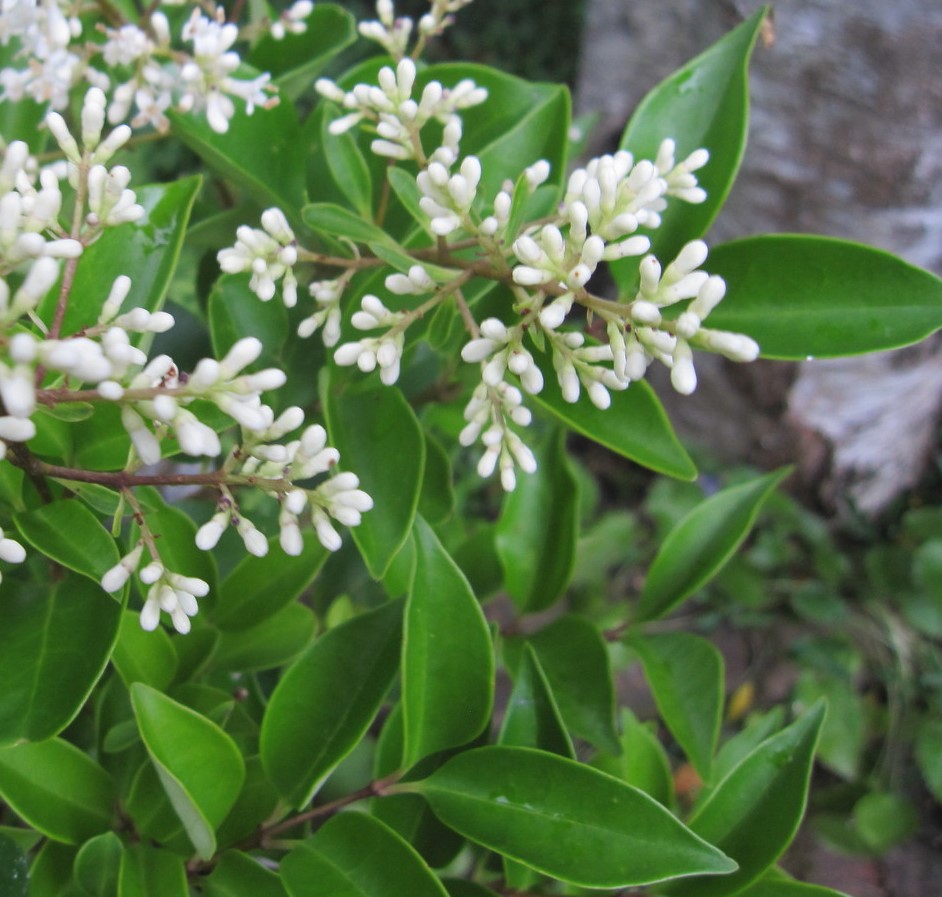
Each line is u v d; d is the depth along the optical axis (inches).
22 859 7.8
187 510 11.6
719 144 9.6
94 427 8.1
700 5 21.1
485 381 7.5
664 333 6.9
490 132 10.9
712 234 23.7
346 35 12.4
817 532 24.5
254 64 12.6
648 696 22.6
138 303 8.4
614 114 24.1
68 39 9.8
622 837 7.6
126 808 8.5
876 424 24.9
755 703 23.7
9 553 6.4
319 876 7.7
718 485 25.2
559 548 11.3
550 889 9.2
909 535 25.4
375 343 7.9
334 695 8.4
